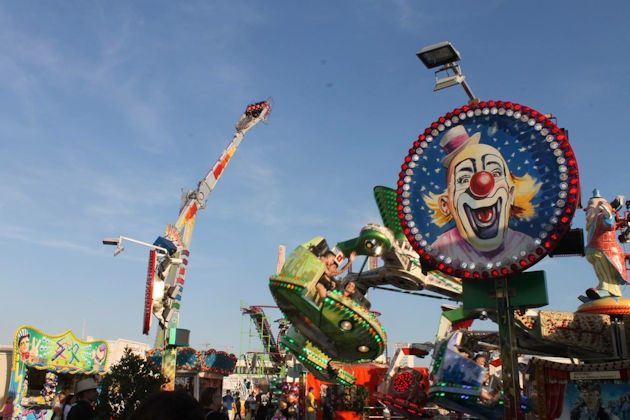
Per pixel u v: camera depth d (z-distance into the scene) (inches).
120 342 1733.5
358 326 909.2
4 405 1120.8
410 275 994.7
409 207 811.4
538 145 749.9
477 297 763.4
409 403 1003.9
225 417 336.5
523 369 1035.3
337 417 1461.6
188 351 1764.3
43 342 1202.6
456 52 756.0
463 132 805.2
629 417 748.0
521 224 738.2
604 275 922.7
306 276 870.4
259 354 2758.4
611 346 885.2
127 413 738.8
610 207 928.3
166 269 1270.9
